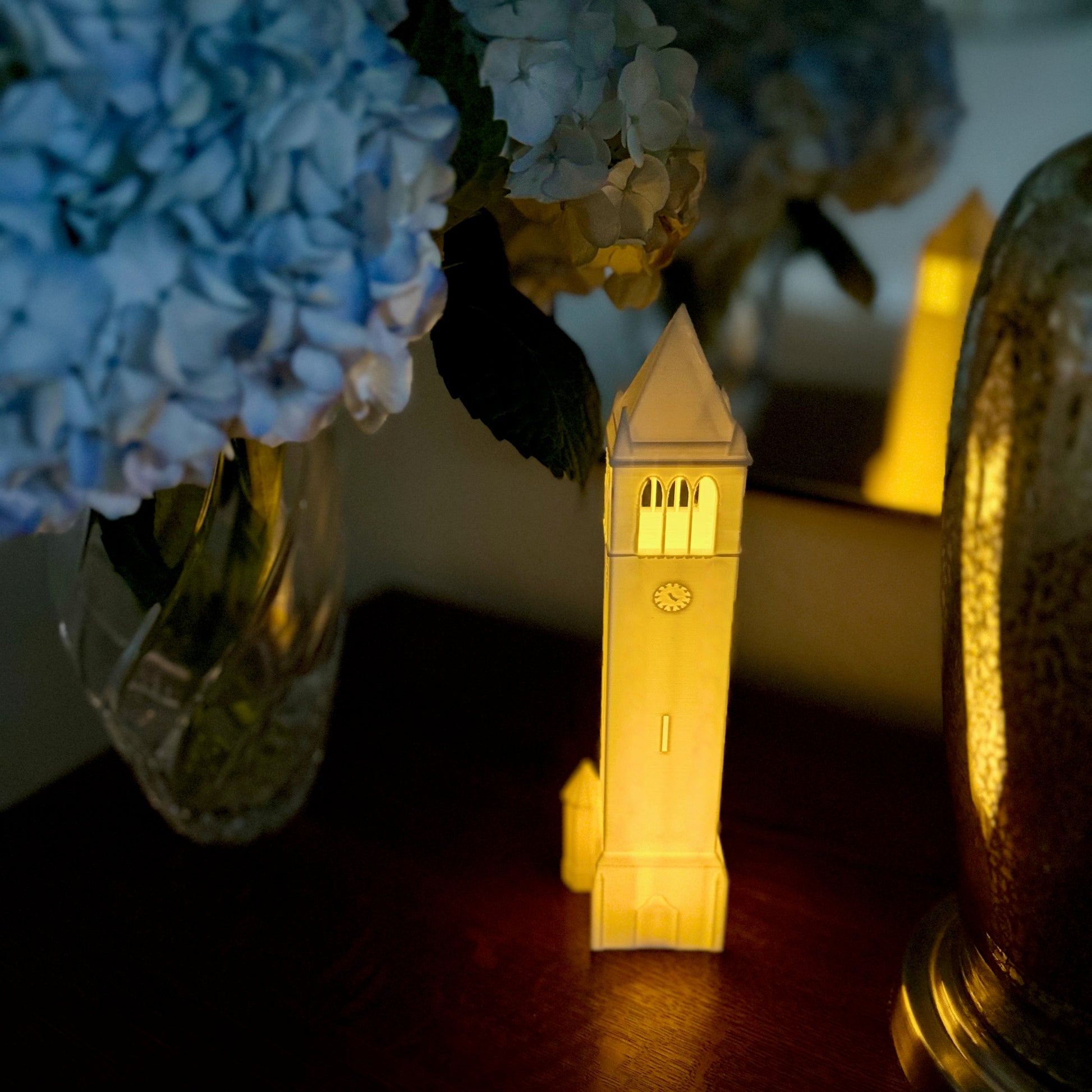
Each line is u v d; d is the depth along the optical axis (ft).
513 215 1.45
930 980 1.35
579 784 1.48
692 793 1.39
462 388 1.33
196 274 0.96
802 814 1.62
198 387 0.98
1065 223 1.04
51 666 1.76
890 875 1.54
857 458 1.61
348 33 0.99
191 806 1.56
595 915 1.43
